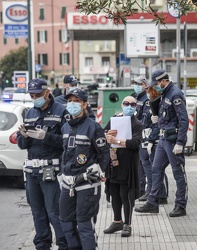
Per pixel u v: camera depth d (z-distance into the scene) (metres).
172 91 14.20
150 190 16.84
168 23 60.88
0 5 145.38
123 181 12.77
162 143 14.62
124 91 27.83
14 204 18.36
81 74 138.50
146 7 11.98
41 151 10.78
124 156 12.72
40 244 11.22
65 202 10.25
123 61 63.69
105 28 62.12
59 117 10.92
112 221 14.55
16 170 19.64
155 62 59.62
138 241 12.57
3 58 132.38
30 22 44.91
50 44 139.50
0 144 19.52
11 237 14.30
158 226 13.88
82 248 10.17
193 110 27.86
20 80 50.62
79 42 138.75
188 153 28.34
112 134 12.61
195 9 11.50
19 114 19.92
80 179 10.02
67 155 10.23
